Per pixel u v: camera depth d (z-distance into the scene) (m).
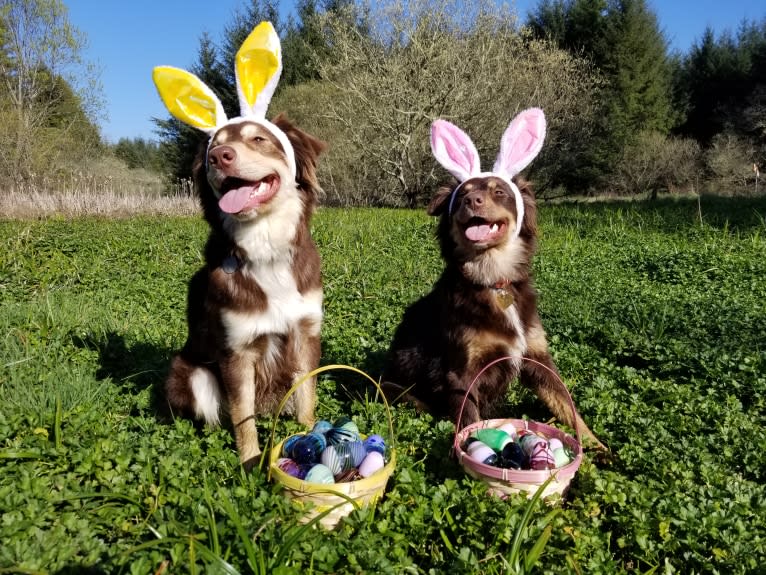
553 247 3.38
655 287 2.46
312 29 10.25
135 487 0.94
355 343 1.73
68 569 0.73
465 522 0.82
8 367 1.43
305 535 0.79
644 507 0.88
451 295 1.26
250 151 1.05
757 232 3.34
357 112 7.07
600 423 1.20
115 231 4.17
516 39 7.20
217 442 1.11
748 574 0.76
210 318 1.13
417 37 6.50
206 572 0.71
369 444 0.96
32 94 7.27
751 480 1.04
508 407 1.40
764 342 1.70
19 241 3.35
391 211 5.92
